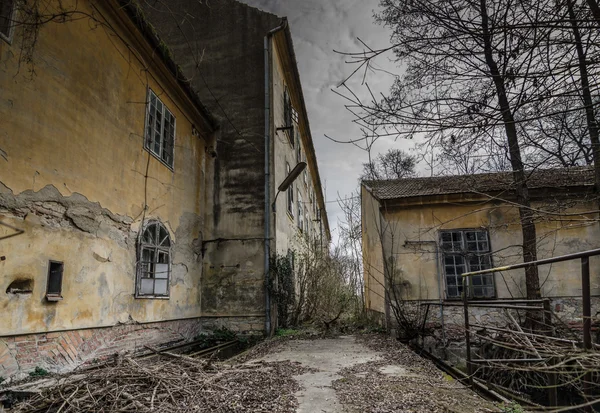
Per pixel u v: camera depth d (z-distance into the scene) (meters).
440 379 4.96
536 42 2.96
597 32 2.96
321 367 5.83
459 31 3.05
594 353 2.65
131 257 7.20
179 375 4.46
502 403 4.08
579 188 9.66
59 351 5.29
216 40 12.35
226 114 11.77
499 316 9.60
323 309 12.79
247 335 10.33
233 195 11.23
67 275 5.52
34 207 5.03
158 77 8.61
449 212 10.50
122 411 3.48
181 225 9.52
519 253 9.91
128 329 6.98
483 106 3.28
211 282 10.73
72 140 5.80
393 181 12.83
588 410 2.76
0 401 4.07
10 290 4.60
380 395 4.18
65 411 3.47
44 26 5.39
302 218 17.66
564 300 9.68
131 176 7.38
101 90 6.59
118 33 7.15
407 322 9.59
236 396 4.02
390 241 10.55
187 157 10.10
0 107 4.64
